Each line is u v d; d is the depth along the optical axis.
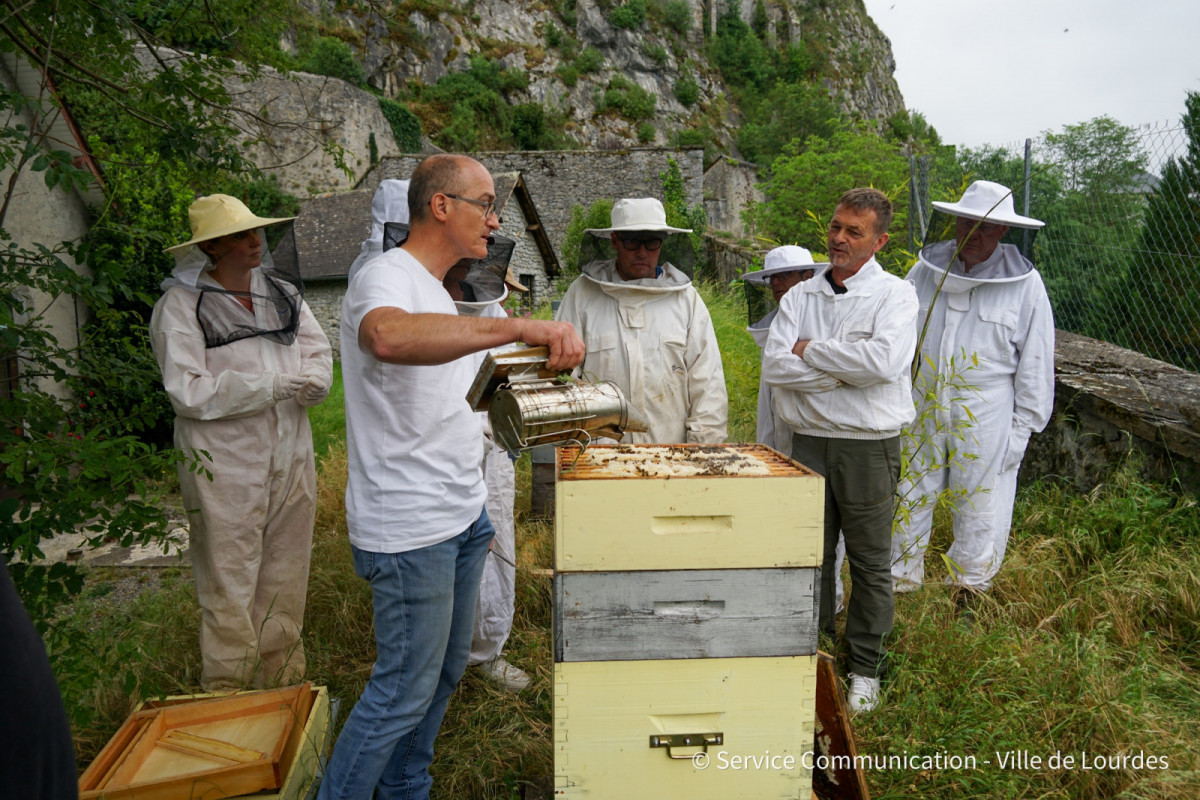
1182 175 4.83
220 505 2.65
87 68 3.08
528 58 68.06
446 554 1.91
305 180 29.72
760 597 1.76
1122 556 3.50
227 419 2.64
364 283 1.81
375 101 35.62
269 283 2.77
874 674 2.74
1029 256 3.30
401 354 1.64
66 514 2.05
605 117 71.12
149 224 7.22
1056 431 4.42
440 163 1.91
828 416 2.74
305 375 2.79
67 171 2.29
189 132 3.15
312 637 3.20
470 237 1.94
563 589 1.73
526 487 4.96
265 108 3.57
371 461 1.86
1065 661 2.68
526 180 28.16
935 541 3.90
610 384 1.87
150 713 2.36
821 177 18.05
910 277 3.66
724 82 88.38
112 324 2.71
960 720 2.43
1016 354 3.37
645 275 2.96
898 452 2.80
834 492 2.83
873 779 2.27
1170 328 5.08
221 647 2.74
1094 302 5.57
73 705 2.00
